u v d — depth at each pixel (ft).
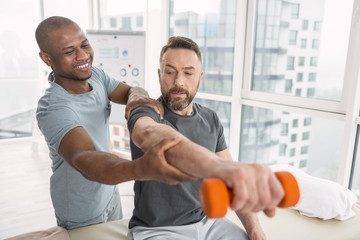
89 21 12.53
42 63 13.61
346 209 5.13
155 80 11.32
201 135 3.48
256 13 8.23
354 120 6.16
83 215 4.19
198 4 9.60
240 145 9.62
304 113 7.22
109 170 1.89
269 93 8.13
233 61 8.89
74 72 3.53
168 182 1.52
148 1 10.76
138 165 1.62
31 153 12.58
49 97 3.39
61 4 13.19
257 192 1.16
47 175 10.43
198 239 3.26
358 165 6.56
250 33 8.31
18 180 9.98
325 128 7.35
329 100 6.79
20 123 14.10
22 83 13.70
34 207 8.27
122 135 12.41
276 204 1.21
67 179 3.85
